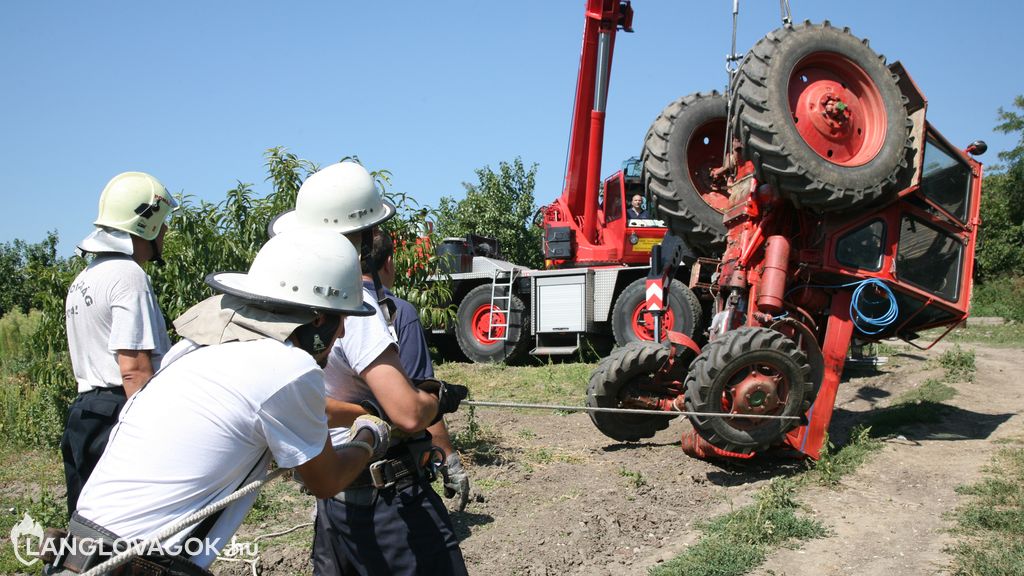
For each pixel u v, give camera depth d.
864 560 4.39
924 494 5.62
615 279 12.82
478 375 12.12
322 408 2.21
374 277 2.92
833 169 6.14
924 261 7.04
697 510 5.45
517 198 25.62
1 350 12.06
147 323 3.56
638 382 7.09
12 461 7.44
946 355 11.27
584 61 12.81
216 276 2.35
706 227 7.67
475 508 5.57
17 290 23.64
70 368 7.66
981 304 25.89
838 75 6.48
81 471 3.53
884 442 7.12
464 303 14.08
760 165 6.26
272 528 5.18
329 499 2.82
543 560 4.47
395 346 2.66
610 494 5.75
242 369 2.10
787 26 6.31
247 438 2.10
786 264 6.36
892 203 6.75
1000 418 8.11
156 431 2.06
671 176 7.68
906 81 6.60
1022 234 28.64
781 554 4.51
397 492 2.72
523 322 13.57
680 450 7.15
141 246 3.82
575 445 7.51
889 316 6.80
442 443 4.95
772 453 6.60
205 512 2.03
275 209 6.94
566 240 13.41
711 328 6.83
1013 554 4.23
